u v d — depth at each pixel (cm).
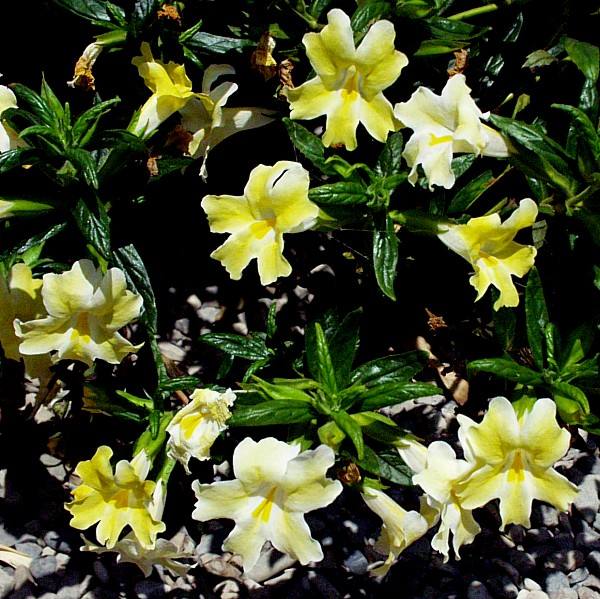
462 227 35
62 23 41
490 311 41
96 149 36
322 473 32
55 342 35
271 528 33
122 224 38
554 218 38
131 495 36
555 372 36
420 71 41
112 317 35
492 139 35
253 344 40
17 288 35
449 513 34
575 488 34
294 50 40
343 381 36
